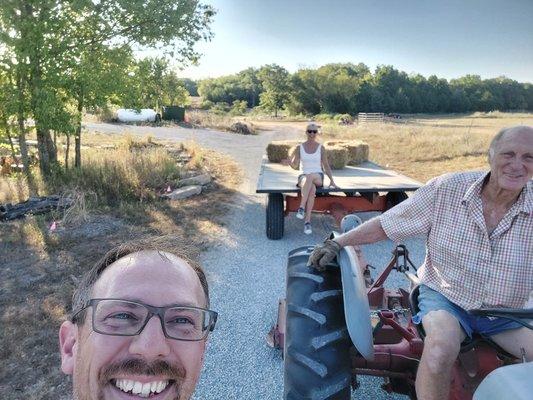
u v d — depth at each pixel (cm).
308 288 249
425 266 247
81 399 121
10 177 993
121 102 1092
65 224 709
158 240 148
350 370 234
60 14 969
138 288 123
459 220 228
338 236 262
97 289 126
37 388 338
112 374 117
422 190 242
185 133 2669
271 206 678
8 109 939
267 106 9781
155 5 1056
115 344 117
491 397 150
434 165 1368
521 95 11994
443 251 233
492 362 223
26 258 580
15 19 929
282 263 591
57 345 390
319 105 9819
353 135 2362
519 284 220
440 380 205
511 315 196
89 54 1016
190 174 1153
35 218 723
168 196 910
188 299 127
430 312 225
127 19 1066
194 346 125
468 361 230
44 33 936
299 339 234
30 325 421
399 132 2536
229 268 571
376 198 708
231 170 1291
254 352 390
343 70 10719
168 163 1116
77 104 1040
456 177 234
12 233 663
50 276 527
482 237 223
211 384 349
